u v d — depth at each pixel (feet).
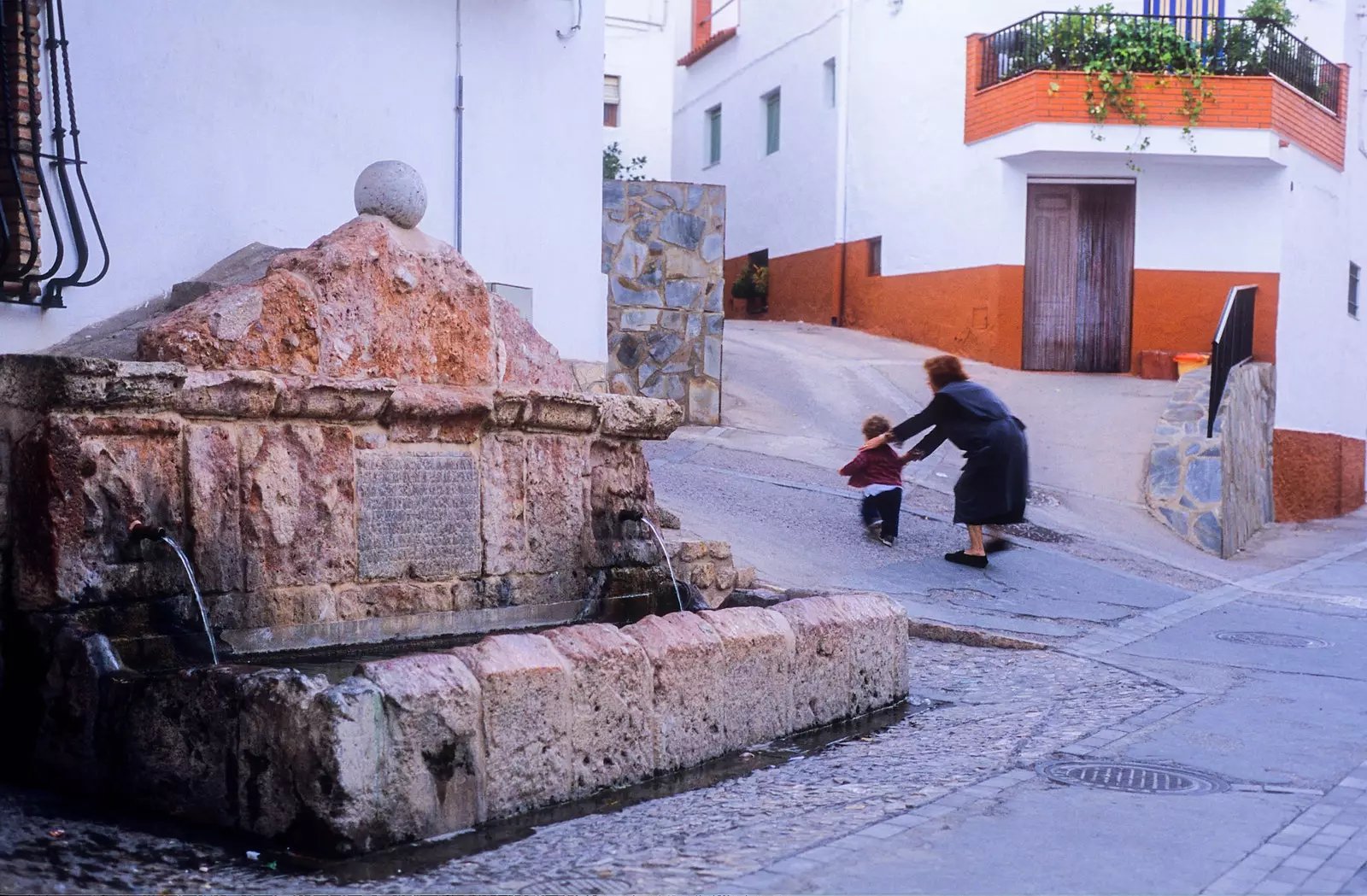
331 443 20.66
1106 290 68.59
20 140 22.34
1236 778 19.99
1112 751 21.62
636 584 26.05
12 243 22.33
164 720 16.30
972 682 27.84
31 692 17.33
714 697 20.93
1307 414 70.08
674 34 104.27
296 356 20.65
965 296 70.18
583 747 18.40
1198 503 51.16
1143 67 65.16
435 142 32.35
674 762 20.02
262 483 19.61
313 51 29.07
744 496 43.42
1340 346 74.18
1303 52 69.62
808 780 19.54
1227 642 33.83
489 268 34.06
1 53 21.97
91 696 16.87
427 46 32.04
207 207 26.68
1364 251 77.41
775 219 88.84
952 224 71.05
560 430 25.03
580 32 36.86
